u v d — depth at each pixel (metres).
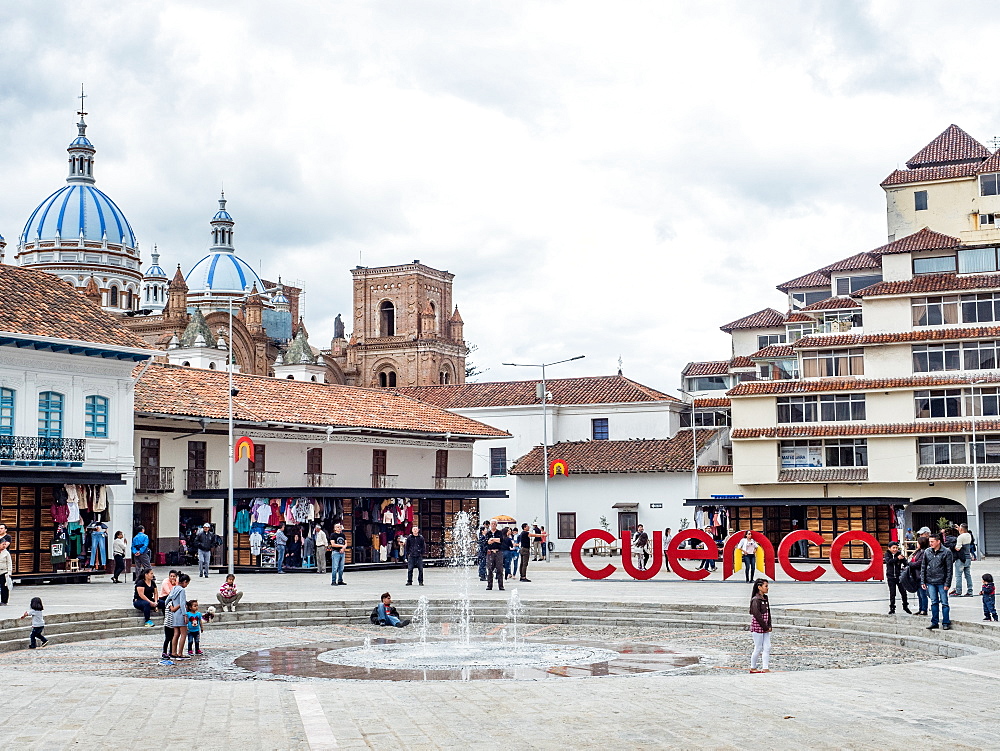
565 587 38.19
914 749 11.84
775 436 67.56
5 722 14.05
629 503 73.25
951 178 72.75
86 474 43.09
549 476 75.69
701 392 94.25
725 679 16.94
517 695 15.56
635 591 36.09
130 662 23.19
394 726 13.51
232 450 45.03
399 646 25.75
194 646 25.50
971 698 15.03
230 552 44.22
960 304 65.75
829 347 67.62
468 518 62.03
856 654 23.98
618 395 81.75
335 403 62.28
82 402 46.00
